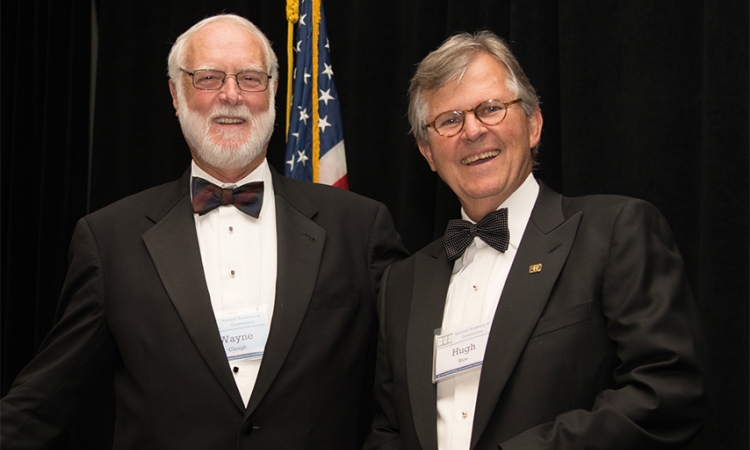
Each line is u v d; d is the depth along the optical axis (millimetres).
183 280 1839
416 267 1892
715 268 2111
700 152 2277
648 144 2334
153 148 3383
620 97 2434
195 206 1977
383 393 1855
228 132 1992
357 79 3045
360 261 2008
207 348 1765
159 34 3439
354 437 1904
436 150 1796
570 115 2471
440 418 1636
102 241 1942
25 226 3541
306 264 1907
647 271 1480
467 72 1741
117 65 3447
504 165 1729
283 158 3178
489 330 1610
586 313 1500
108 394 3209
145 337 1807
